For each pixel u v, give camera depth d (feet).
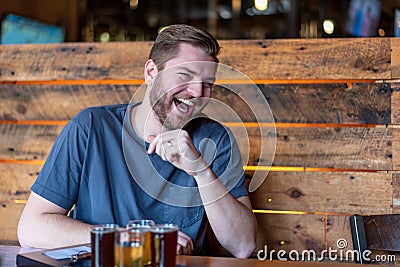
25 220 4.91
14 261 4.03
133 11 20.85
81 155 5.10
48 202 4.96
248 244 5.19
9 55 6.98
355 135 6.38
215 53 5.10
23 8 13.08
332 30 18.85
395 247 5.01
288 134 6.51
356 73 6.34
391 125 6.30
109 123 5.24
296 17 19.77
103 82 6.82
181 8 20.95
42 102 6.90
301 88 6.48
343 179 6.38
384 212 6.29
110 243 3.23
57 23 14.83
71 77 6.84
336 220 6.37
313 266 3.88
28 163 6.85
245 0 20.75
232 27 21.15
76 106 6.83
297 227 6.46
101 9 20.20
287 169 6.51
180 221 5.17
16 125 6.94
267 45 6.53
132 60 6.71
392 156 6.29
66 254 3.82
